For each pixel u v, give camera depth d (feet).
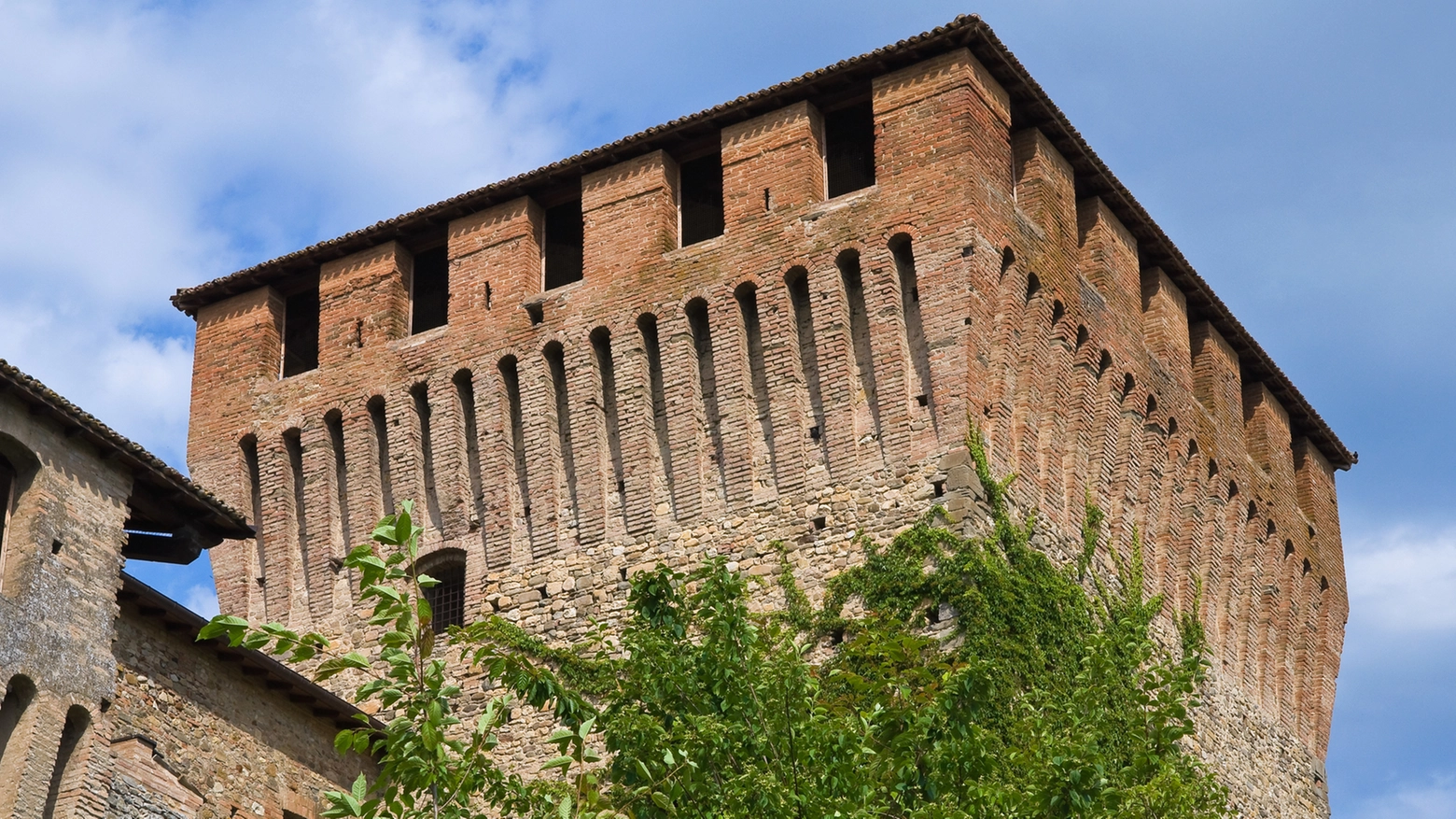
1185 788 122.11
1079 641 153.79
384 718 159.94
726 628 114.73
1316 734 191.52
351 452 170.30
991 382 154.51
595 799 103.86
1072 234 166.61
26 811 103.91
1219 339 186.39
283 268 177.78
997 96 161.48
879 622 147.43
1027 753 118.42
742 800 104.01
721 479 157.99
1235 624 181.98
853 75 161.17
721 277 160.86
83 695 108.78
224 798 118.62
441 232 175.42
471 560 164.55
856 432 154.20
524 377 166.09
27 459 110.52
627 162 167.73
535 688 110.42
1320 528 197.88
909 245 156.35
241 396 176.04
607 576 159.12
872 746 110.32
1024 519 154.20
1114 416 167.22
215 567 172.55
